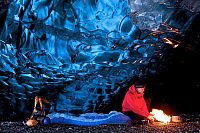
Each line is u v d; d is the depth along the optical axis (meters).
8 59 4.33
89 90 4.77
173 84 5.30
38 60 4.27
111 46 4.10
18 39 4.14
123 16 3.83
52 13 3.98
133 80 4.85
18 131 3.58
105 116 4.05
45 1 3.94
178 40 4.20
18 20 4.07
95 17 3.88
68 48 4.13
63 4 3.94
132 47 4.16
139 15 3.80
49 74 4.49
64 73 4.45
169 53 4.60
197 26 4.12
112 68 4.44
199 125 3.78
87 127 3.82
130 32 3.94
